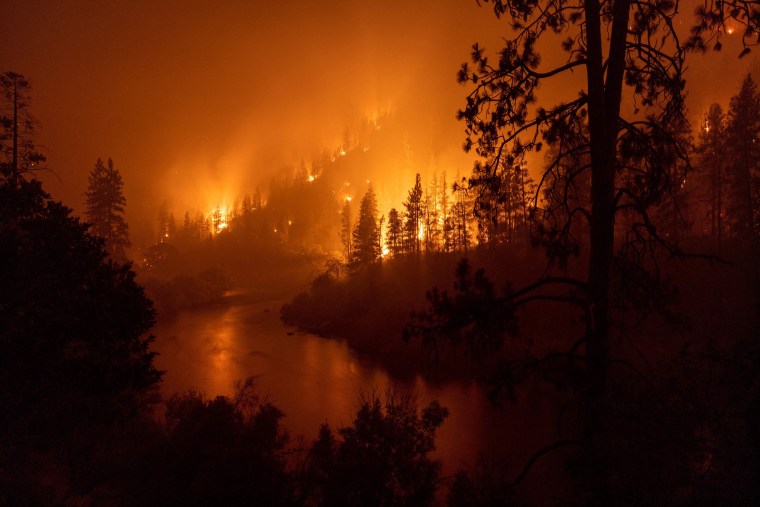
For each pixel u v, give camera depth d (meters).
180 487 11.65
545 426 23.73
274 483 12.03
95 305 13.22
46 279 13.02
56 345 12.37
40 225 13.70
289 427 25.89
